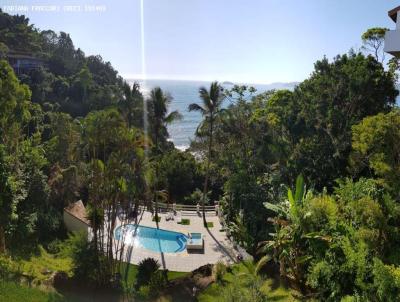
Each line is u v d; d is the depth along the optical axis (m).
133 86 36.69
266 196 28.11
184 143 105.44
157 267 23.78
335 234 15.09
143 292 21.14
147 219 35.75
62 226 31.62
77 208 32.56
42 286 19.73
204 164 46.31
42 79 71.62
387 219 14.46
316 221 16.91
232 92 38.06
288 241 18.06
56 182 32.75
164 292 21.05
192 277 22.62
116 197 23.17
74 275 21.58
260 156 33.25
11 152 29.69
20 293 17.95
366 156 22.41
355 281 13.27
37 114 50.66
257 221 27.12
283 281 19.66
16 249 25.08
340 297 13.96
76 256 22.02
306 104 30.88
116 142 23.25
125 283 22.77
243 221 27.94
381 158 17.03
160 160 37.78
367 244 13.70
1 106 30.03
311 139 29.06
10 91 31.06
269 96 49.22
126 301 20.30
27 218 25.67
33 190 28.89
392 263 13.30
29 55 84.81
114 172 22.80
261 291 17.41
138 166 23.66
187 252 28.77
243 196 28.56
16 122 31.44
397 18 15.77
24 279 20.00
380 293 11.91
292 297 17.92
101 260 22.22
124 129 23.44
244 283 18.80
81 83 73.81
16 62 82.00
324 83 29.94
